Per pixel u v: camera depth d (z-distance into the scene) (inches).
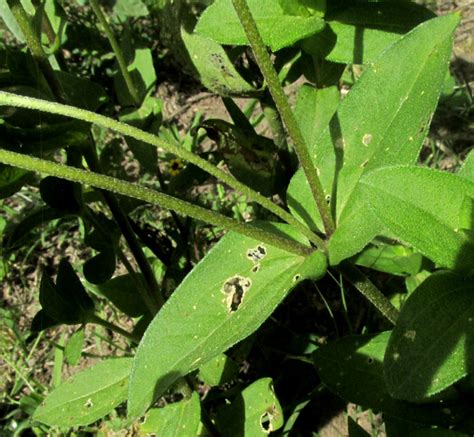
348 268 12.8
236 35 13.4
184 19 16.3
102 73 25.8
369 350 13.4
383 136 12.4
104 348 19.4
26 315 20.9
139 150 17.4
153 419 15.2
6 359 18.4
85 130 13.3
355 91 12.7
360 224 12.0
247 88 16.5
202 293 12.2
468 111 22.2
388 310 13.2
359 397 13.2
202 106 25.9
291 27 13.4
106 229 15.4
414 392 10.6
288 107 10.8
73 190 14.3
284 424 16.3
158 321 12.0
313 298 18.7
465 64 24.3
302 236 12.7
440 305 11.0
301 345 17.3
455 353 10.7
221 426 14.6
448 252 10.7
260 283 12.1
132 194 10.0
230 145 17.0
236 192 21.8
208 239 20.5
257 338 17.5
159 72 26.7
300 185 13.1
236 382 17.7
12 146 12.8
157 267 19.6
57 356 18.7
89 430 17.2
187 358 11.6
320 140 13.0
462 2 26.7
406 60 12.3
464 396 12.9
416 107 12.0
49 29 16.1
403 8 14.2
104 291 16.3
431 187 10.5
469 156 11.8
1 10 15.5
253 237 11.4
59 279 14.5
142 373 11.8
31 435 18.0
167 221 20.3
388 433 13.2
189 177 18.1
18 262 22.0
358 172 12.4
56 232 22.5
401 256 17.2
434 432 11.9
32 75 13.6
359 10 14.2
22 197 22.7
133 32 25.6
